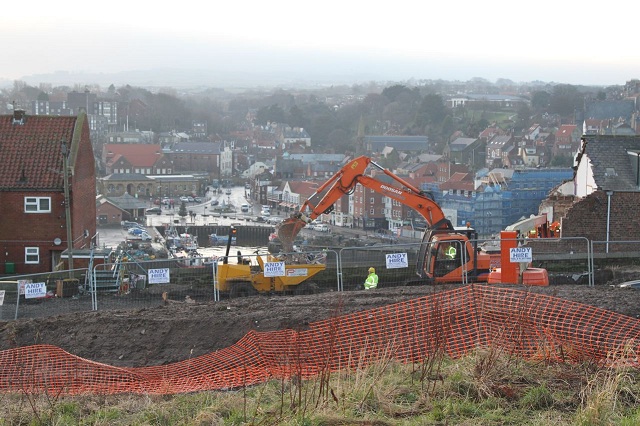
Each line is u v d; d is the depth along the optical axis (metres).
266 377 15.52
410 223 133.25
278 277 33.31
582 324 17.72
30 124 51.97
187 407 13.86
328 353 15.55
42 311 30.88
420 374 14.39
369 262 39.06
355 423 11.90
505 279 27.97
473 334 17.23
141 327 21.31
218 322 20.89
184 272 37.47
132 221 148.25
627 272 34.50
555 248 40.97
